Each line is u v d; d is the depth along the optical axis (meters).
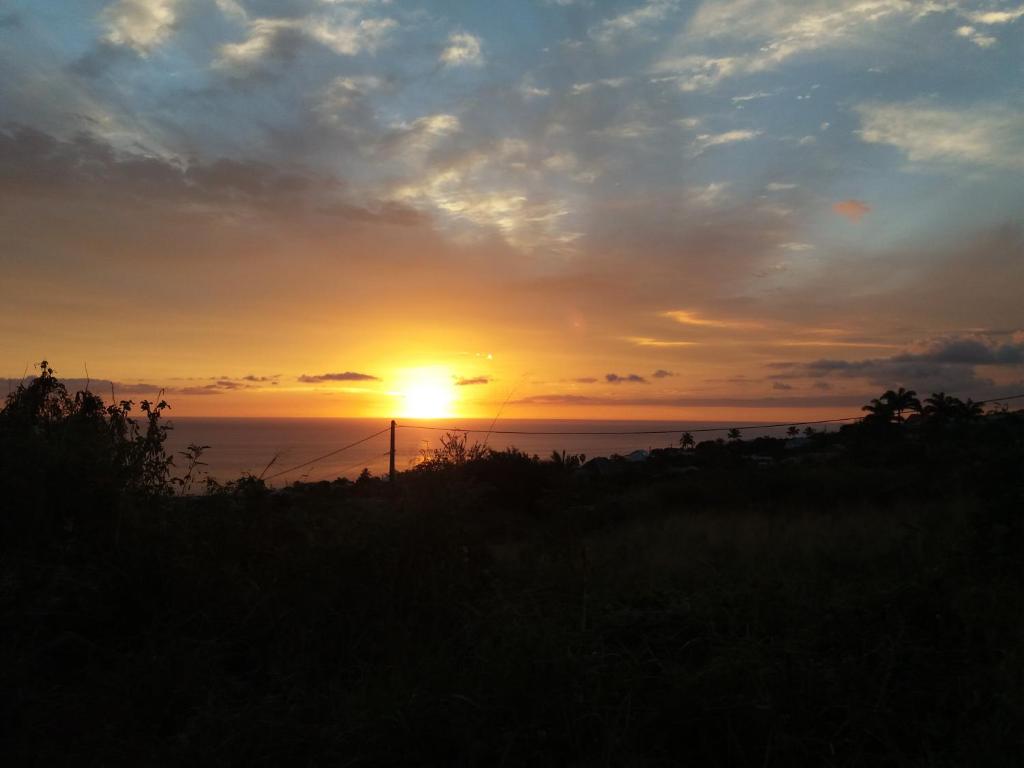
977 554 6.29
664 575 7.64
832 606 5.12
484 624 4.83
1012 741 3.55
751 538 12.16
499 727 3.82
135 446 6.69
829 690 4.05
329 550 5.68
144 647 4.94
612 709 3.90
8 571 5.31
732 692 4.03
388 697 4.08
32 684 4.47
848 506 18.19
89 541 5.88
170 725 4.25
